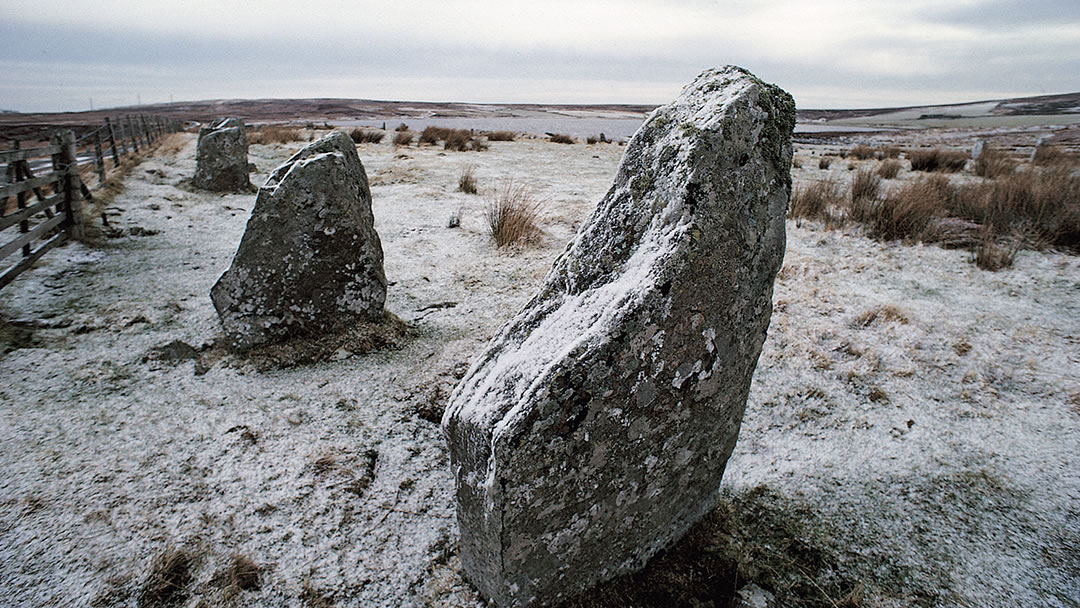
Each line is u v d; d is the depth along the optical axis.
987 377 3.46
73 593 1.92
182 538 2.17
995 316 4.28
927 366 3.56
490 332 4.12
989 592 2.05
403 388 3.32
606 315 1.57
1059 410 3.14
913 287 4.90
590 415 1.59
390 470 2.63
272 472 2.55
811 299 4.52
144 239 6.20
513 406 1.54
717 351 1.81
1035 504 2.47
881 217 6.49
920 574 2.12
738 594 2.02
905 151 16.48
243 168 9.23
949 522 2.37
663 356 1.66
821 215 7.31
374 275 3.81
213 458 2.63
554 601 1.90
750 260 1.76
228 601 1.93
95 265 5.25
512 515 1.61
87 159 12.17
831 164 13.47
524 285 5.03
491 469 1.56
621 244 1.70
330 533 2.24
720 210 1.62
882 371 3.52
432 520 2.35
